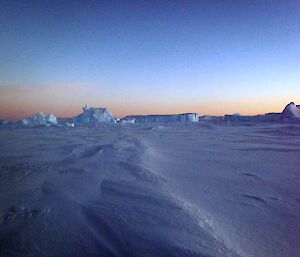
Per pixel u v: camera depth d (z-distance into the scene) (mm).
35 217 5324
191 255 3916
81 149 16078
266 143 23156
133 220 5082
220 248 4297
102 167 10367
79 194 6828
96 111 73500
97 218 5207
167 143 22766
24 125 51781
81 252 4039
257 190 8328
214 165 12398
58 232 4676
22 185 7727
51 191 7105
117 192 6980
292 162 13500
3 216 5387
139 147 17953
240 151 17750
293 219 6078
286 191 8273
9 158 12578
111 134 32094
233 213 6312
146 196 6625
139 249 4051
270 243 4926
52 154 13930
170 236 4445
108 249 4121
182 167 11656
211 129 46625
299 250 4719
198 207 6387
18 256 3924
